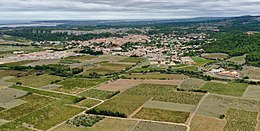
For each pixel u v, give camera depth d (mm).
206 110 168625
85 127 148000
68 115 166375
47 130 145875
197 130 141625
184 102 184125
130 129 144125
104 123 152875
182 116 159875
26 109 176625
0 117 164125
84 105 183375
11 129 147750
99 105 181875
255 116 158375
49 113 169750
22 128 149000
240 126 145250
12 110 174875
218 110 168500
